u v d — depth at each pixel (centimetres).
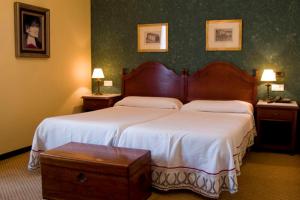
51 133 351
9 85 414
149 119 369
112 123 334
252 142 418
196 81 495
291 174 350
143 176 275
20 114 433
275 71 459
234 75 474
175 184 292
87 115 393
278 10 451
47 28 464
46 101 476
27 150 448
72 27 521
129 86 539
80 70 546
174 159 289
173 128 308
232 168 271
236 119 368
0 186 317
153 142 298
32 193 300
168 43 514
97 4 554
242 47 473
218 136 280
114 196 254
